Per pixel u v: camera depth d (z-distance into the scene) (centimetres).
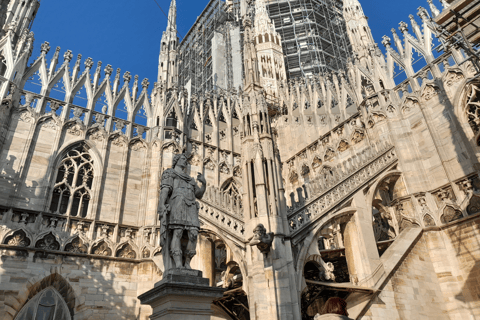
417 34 2291
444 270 1758
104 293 1875
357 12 2894
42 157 2045
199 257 1767
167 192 934
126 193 2198
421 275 1705
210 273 1755
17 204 1869
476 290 1648
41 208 1914
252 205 1619
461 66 1952
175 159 1001
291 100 3075
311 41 4516
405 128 2114
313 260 1592
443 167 1917
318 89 2925
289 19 4697
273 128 3003
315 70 4262
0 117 1972
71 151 2158
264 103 1867
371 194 1852
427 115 2050
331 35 4603
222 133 2841
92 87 2400
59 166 2073
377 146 2162
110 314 1848
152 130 2427
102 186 2145
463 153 1855
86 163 2172
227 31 4603
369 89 2414
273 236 1458
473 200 1762
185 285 808
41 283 1762
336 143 2525
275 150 1784
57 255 1838
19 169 1945
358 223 1706
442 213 1861
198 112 2767
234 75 4256
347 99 2822
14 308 1653
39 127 2106
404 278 1630
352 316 1503
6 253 1727
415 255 1739
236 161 2758
